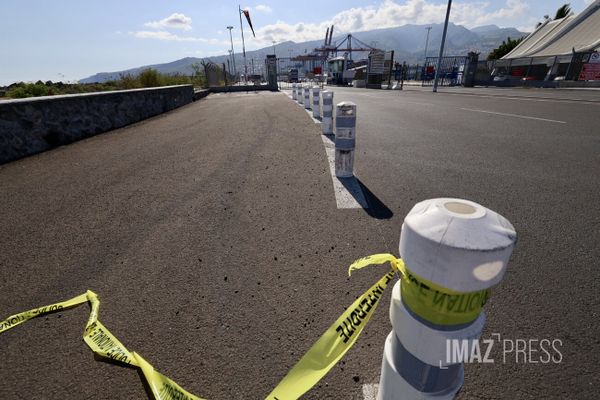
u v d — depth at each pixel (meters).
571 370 1.51
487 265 0.64
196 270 2.41
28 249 2.81
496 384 1.46
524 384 1.45
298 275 2.29
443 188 3.88
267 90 30.23
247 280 2.26
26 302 2.15
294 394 1.12
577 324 1.79
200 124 9.64
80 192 4.14
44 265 2.56
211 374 1.55
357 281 2.19
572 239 2.69
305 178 4.38
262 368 1.56
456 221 0.68
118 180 4.57
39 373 1.60
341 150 4.23
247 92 28.11
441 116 10.05
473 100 15.36
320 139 6.90
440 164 4.87
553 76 26.67
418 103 14.61
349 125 4.11
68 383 1.54
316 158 5.37
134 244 2.82
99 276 2.38
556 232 2.81
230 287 2.19
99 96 8.52
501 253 0.64
